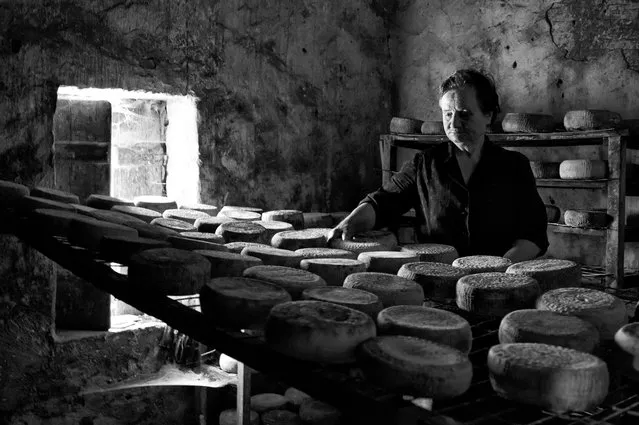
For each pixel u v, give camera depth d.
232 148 3.50
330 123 4.02
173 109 3.51
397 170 4.30
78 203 2.51
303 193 3.89
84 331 2.99
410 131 3.76
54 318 2.84
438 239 2.39
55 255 1.87
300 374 1.02
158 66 3.16
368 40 4.21
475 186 2.30
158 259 1.46
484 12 3.83
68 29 2.84
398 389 0.97
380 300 1.37
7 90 2.68
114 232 1.81
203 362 3.35
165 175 3.60
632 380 1.23
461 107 2.15
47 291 2.80
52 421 2.84
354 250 2.07
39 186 2.79
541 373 0.94
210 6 3.34
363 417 0.90
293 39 3.77
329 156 4.02
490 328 1.50
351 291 1.37
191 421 3.24
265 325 1.14
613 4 3.26
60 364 2.85
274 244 2.15
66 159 3.00
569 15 3.44
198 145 3.36
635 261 3.21
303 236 2.14
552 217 3.23
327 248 2.05
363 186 4.24
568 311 1.27
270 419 2.90
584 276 2.78
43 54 2.77
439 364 0.96
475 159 2.32
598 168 2.90
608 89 3.30
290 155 3.80
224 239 2.16
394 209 2.42
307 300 1.25
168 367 3.22
